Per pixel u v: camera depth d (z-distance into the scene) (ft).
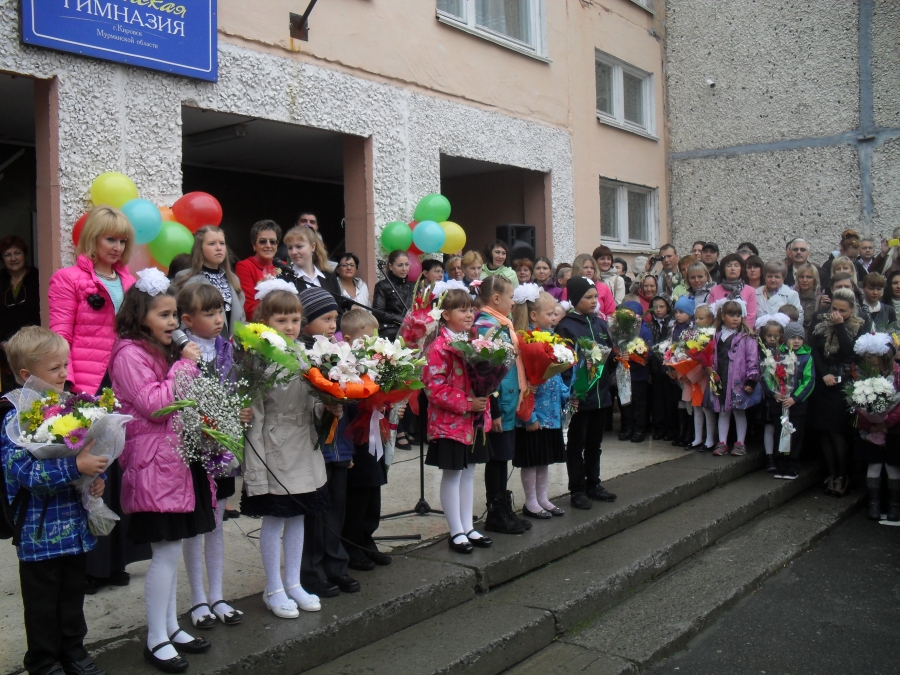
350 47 22.50
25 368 9.26
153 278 10.11
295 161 28.96
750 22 37.81
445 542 14.40
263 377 10.44
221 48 19.29
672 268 29.09
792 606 14.57
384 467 13.23
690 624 13.21
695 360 22.62
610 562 14.87
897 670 12.03
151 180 18.01
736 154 38.47
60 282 12.59
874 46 34.96
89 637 10.39
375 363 11.43
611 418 25.89
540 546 14.52
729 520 18.35
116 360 9.90
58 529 9.05
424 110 24.98
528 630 11.96
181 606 11.37
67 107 16.53
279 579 11.03
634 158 37.11
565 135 31.78
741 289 25.26
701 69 39.17
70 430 8.69
